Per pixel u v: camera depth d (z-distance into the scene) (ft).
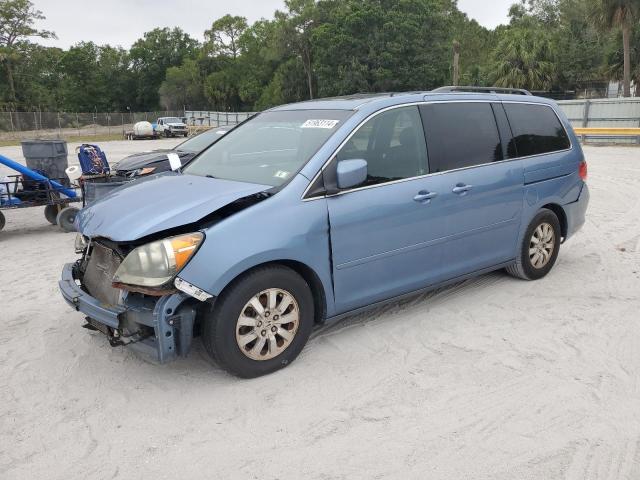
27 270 22.58
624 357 13.62
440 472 9.59
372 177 13.93
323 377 12.80
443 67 184.24
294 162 13.56
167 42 313.73
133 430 10.99
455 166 15.64
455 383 12.51
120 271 11.57
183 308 11.57
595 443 10.28
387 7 182.60
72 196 30.94
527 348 14.14
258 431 10.85
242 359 12.30
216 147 16.46
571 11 179.11
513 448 10.19
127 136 152.15
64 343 15.02
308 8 214.07
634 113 83.20
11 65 253.03
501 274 19.72
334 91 189.67
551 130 18.89
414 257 14.83
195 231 11.68
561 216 19.45
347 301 13.78
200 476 9.62
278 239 12.16
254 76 258.37
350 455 10.07
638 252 22.82
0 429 11.12
